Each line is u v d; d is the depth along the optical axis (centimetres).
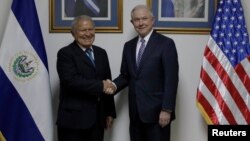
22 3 250
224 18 256
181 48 275
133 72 236
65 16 276
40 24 276
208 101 255
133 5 273
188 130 279
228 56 254
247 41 254
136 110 236
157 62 229
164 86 228
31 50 247
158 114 231
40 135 246
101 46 276
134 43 245
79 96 234
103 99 246
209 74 255
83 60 232
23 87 246
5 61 244
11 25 247
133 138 245
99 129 242
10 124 244
